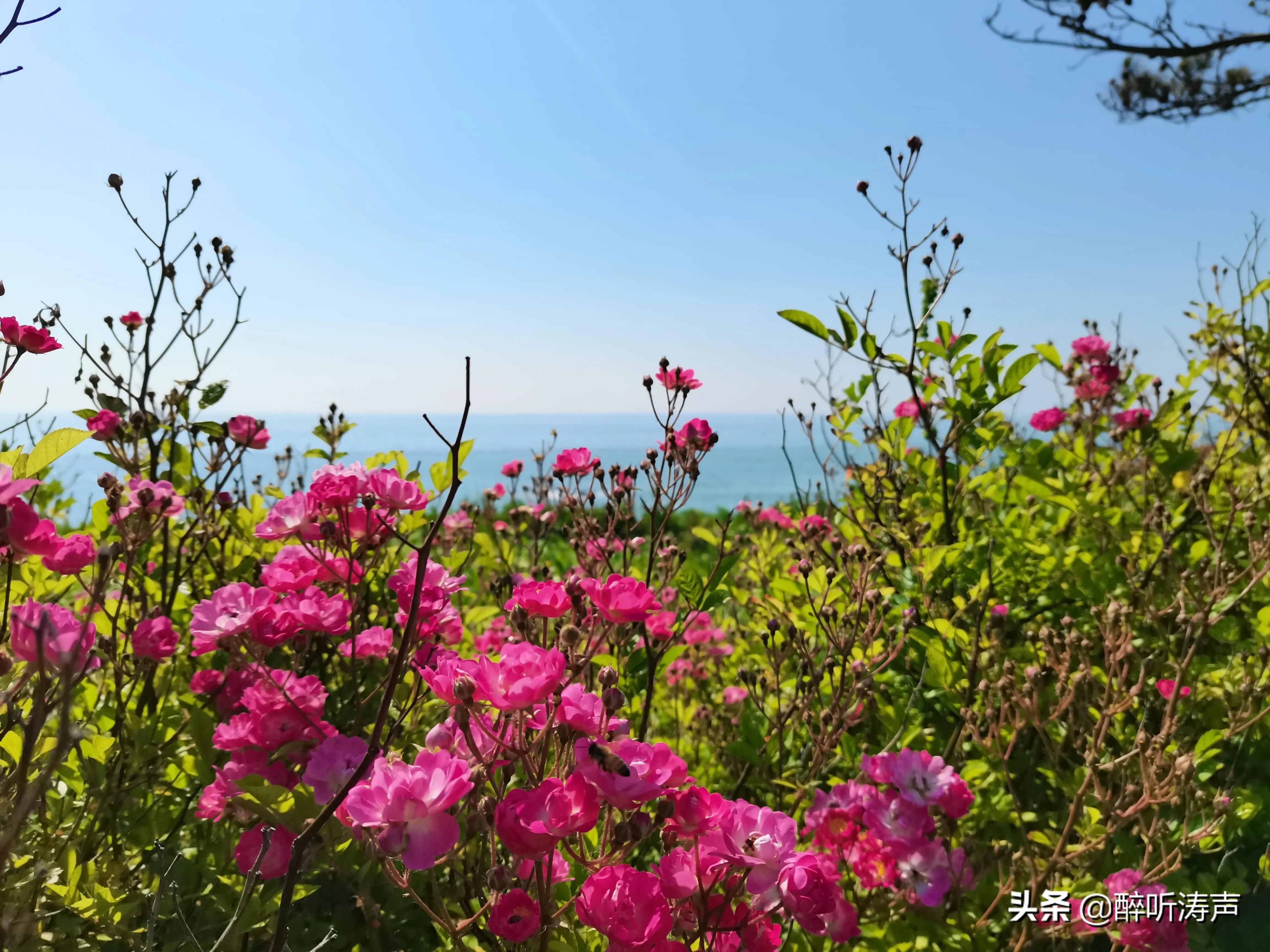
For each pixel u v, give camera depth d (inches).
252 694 71.2
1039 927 87.8
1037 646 127.2
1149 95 346.9
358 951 73.2
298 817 60.7
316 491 71.7
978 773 104.9
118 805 78.6
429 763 52.3
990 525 144.0
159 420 119.2
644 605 63.9
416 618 50.9
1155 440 160.9
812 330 136.3
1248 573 131.8
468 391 49.5
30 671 53.4
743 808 58.6
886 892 88.4
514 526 153.3
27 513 59.5
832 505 163.9
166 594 104.7
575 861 63.2
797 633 120.6
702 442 105.6
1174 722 102.2
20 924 57.6
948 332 137.9
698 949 61.3
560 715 56.1
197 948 66.6
